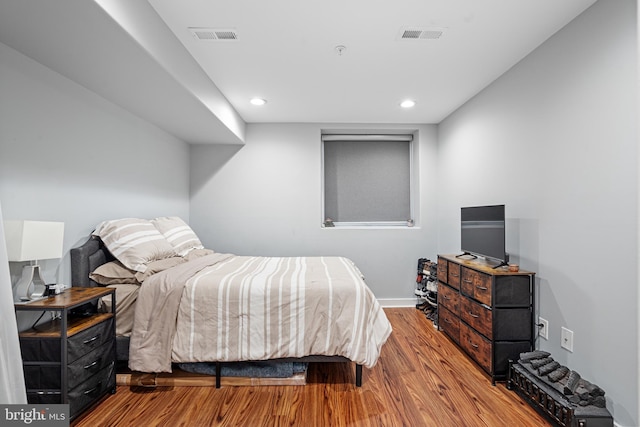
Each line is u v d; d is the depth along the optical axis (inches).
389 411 77.1
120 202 111.3
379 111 149.1
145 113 117.2
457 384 89.6
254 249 166.7
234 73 109.0
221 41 88.9
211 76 111.3
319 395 84.0
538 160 92.9
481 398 82.7
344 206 178.4
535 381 77.8
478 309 98.3
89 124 95.8
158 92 97.0
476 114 128.4
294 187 166.9
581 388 69.4
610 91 70.0
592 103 74.5
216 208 166.7
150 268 94.9
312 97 131.2
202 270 102.9
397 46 92.0
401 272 167.5
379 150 178.9
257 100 134.4
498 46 92.5
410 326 137.3
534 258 94.6
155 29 76.0
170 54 83.7
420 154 168.6
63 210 86.6
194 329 85.0
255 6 73.9
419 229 167.5
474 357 100.9
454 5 74.0
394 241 167.2
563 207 83.6
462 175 140.6
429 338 123.7
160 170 138.3
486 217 108.8
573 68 79.9
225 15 77.3
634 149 64.9
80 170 92.6
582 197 77.7
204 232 166.6
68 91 87.7
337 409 77.9
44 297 74.3
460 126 142.3
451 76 112.0
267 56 97.5
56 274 84.3
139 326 84.9
